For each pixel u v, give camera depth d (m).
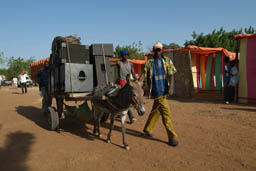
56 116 6.27
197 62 16.94
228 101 10.81
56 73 6.58
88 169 3.78
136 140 5.42
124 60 6.14
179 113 8.61
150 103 11.48
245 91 10.77
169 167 3.82
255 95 10.41
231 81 10.76
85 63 6.27
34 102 14.05
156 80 4.92
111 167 3.85
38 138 5.70
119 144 5.14
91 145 5.10
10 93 22.61
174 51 14.86
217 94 14.80
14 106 12.16
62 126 7.10
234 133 5.70
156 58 5.00
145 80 5.09
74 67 5.89
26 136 5.88
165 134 5.87
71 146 5.03
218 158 4.16
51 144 5.19
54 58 6.76
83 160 4.18
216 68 15.51
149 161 4.09
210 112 8.56
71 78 5.82
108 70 6.60
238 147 4.70
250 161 3.99
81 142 5.35
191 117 7.79
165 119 4.96
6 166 3.93
